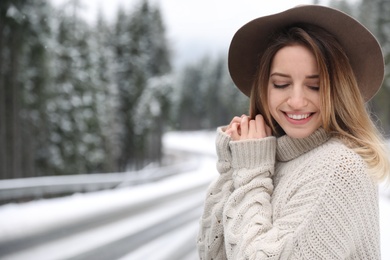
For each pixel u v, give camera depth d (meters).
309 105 1.47
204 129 92.69
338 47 1.47
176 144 74.50
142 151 40.22
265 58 1.55
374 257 1.38
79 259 4.75
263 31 1.69
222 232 1.71
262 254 1.32
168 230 7.11
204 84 89.44
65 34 26.28
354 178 1.34
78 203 6.09
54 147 23.83
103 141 32.19
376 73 1.58
